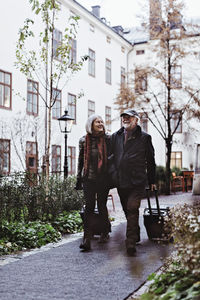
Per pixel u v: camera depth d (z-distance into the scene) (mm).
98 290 3762
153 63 25484
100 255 5418
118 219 9883
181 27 22578
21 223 6941
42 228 6910
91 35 28391
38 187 7934
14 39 19812
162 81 22203
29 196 7578
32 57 10148
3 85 19141
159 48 22844
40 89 21625
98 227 6953
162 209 6816
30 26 20703
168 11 22016
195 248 3088
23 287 3881
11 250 5879
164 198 17969
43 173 9219
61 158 23547
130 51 34750
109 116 31031
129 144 5844
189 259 3125
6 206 6965
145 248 5891
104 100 30188
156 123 32500
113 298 3516
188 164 31328
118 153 5875
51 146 22312
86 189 5965
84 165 6016
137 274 4348
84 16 27078
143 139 5867
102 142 6004
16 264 4914
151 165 6062
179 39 22062
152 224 6578
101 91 29750
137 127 5883
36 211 7660
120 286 3887
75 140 25625
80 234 7461
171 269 3645
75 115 25812
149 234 6648
